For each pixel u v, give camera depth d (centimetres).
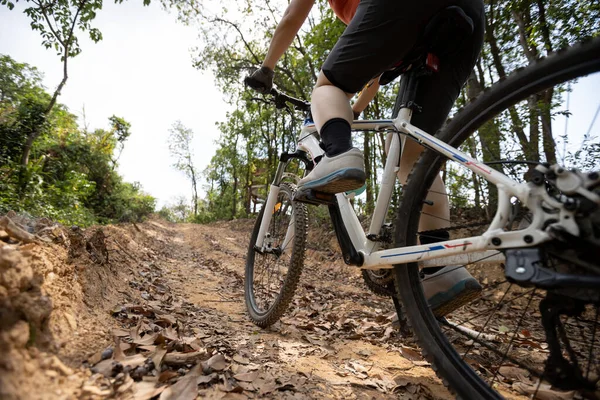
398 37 121
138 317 152
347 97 139
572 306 80
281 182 238
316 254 661
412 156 156
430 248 110
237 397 101
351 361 153
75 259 160
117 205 1433
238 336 169
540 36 438
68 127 1370
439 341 111
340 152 128
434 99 147
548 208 82
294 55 1221
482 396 98
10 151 693
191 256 696
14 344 68
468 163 102
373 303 308
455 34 123
